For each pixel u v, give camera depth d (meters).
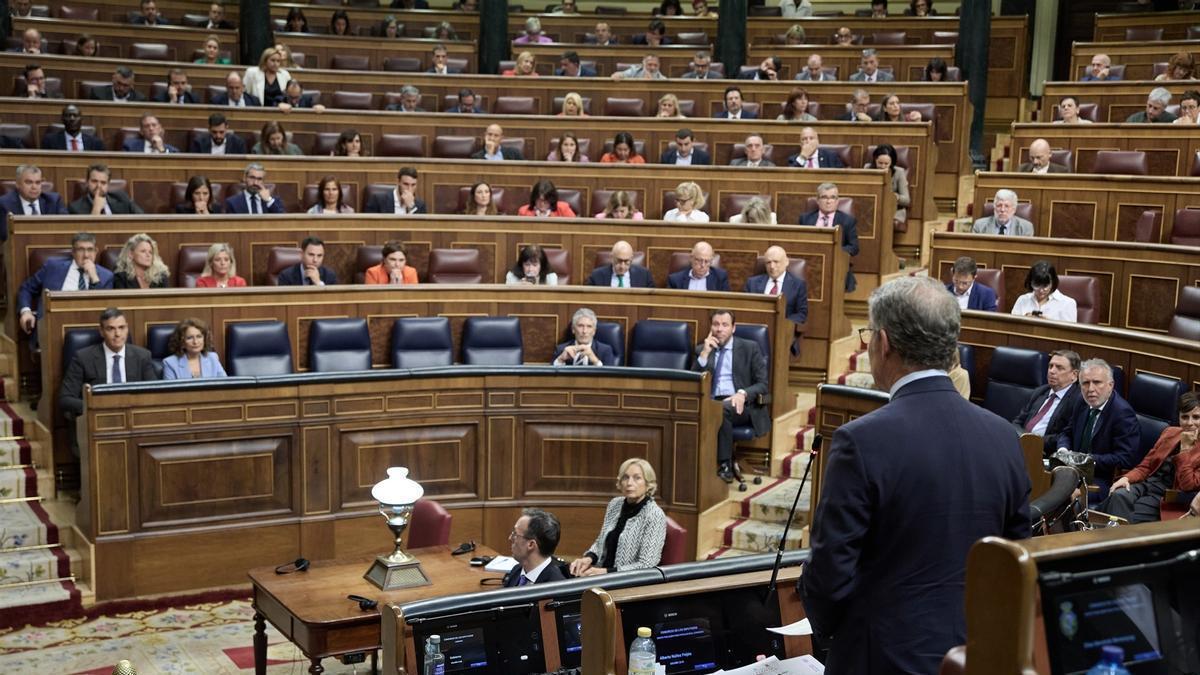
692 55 14.58
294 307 8.38
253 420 7.19
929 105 12.02
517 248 9.73
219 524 7.15
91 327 7.79
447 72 14.20
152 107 11.23
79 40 12.73
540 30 15.56
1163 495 6.38
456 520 7.72
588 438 7.77
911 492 2.28
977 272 8.89
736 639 3.25
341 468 7.44
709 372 7.65
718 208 10.52
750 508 7.91
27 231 8.59
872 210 10.04
